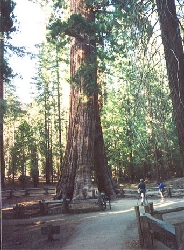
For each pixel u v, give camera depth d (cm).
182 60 623
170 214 1069
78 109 1869
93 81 1266
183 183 2316
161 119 715
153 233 623
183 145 612
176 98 616
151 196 1803
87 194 1681
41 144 3719
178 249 457
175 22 637
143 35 677
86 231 903
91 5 1210
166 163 2966
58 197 1770
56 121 4047
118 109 2670
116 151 2930
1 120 1141
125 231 837
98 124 2081
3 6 1462
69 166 1822
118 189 1998
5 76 1347
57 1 1617
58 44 1284
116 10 859
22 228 1059
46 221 1161
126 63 1164
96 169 2011
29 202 1902
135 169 3428
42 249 777
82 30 1097
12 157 3322
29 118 4588
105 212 1275
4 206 1731
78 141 1833
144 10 698
